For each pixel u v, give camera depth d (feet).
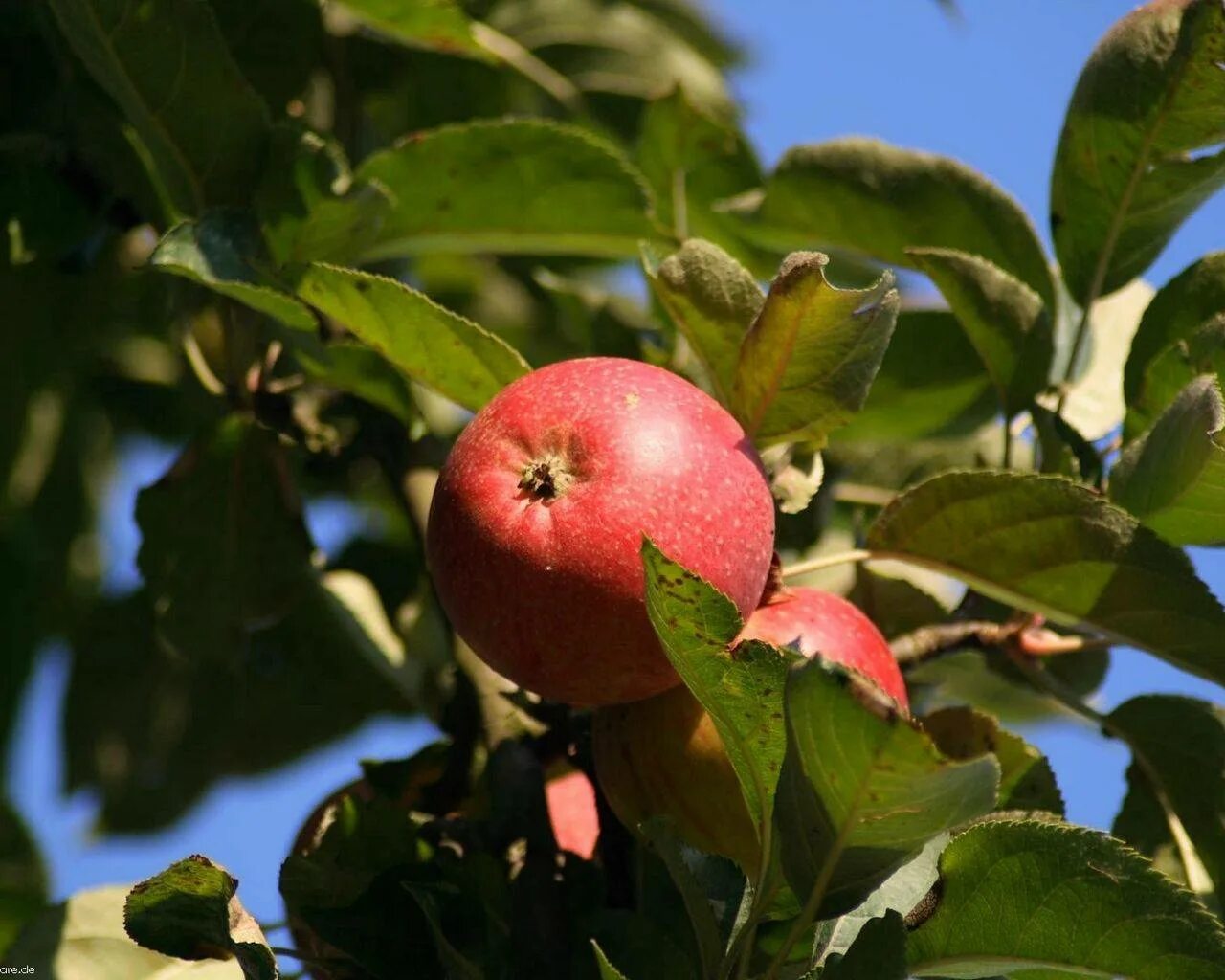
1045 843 21.38
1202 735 29.71
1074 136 31.53
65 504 47.21
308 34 39.60
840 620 25.84
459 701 29.73
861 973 20.10
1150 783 30.25
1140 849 30.07
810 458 28.02
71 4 30.63
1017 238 33.96
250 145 32.24
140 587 46.62
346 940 25.08
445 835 27.14
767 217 35.96
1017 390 31.48
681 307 27.07
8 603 47.14
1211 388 25.82
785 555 34.94
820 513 35.12
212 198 32.55
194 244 29.86
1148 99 30.50
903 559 27.84
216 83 31.73
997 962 21.59
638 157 39.93
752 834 24.34
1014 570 27.22
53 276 42.09
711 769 24.21
